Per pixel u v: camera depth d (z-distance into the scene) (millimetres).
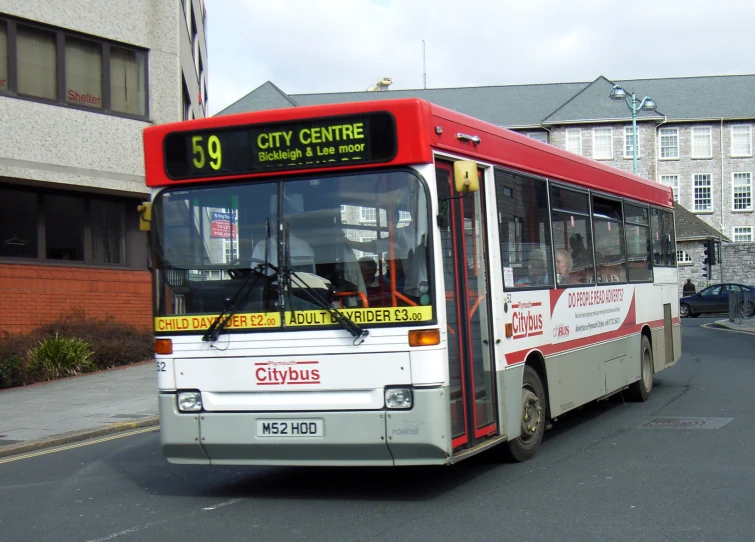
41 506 7887
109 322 21797
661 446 9680
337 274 7113
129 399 15664
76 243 21938
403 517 6910
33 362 18797
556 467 8703
